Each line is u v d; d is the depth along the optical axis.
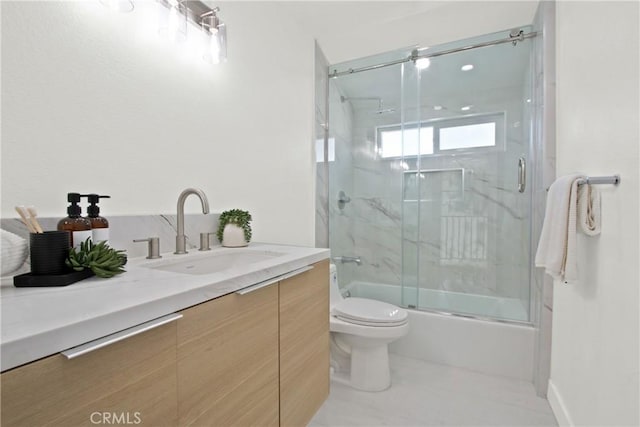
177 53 1.18
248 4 1.55
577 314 1.20
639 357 0.78
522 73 2.33
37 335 0.41
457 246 2.66
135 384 0.53
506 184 2.48
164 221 1.11
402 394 1.61
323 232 2.34
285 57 1.85
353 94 2.75
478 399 1.57
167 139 1.14
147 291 0.62
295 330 1.04
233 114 1.46
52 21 0.82
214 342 0.71
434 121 2.70
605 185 0.98
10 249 0.64
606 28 1.01
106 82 0.95
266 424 0.89
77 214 0.78
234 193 1.46
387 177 2.83
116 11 0.97
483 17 1.85
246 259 1.26
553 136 1.59
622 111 0.89
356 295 2.67
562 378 1.37
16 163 0.76
